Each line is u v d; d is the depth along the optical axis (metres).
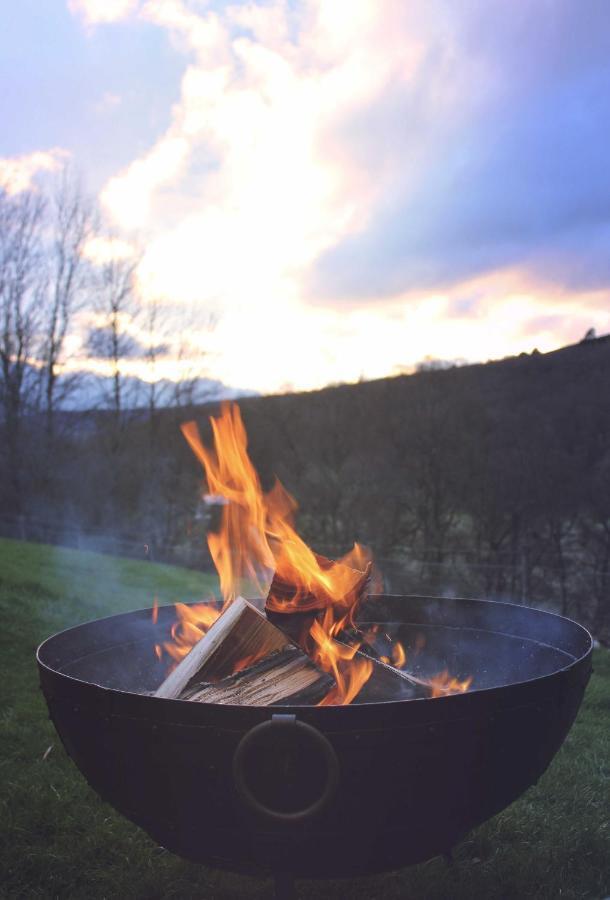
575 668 1.73
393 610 2.64
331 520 14.61
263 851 1.55
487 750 1.56
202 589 8.46
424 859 1.70
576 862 2.28
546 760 1.77
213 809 1.52
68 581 8.43
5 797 2.70
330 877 1.63
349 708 1.43
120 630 2.36
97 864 2.30
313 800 1.47
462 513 12.89
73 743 1.72
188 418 19.59
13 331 20.73
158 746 1.52
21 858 2.30
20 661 4.66
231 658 1.97
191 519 17.42
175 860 2.31
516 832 2.44
